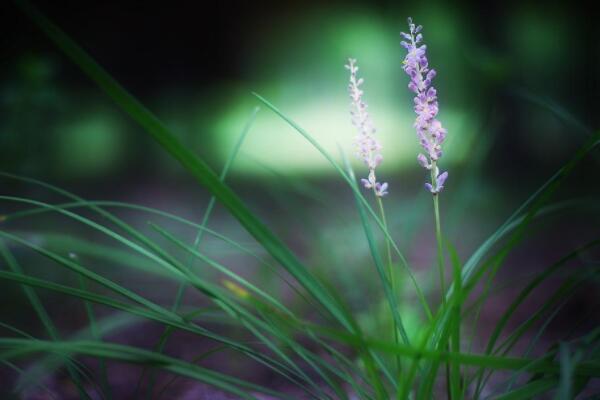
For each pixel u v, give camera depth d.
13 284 1.22
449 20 3.95
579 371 0.61
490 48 3.81
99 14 6.68
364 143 0.72
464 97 3.34
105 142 4.25
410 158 3.56
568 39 3.74
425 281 1.21
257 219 0.60
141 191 2.81
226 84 6.95
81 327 1.12
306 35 6.93
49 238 0.75
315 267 1.07
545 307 0.70
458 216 1.01
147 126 0.57
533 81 3.31
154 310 0.68
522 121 2.67
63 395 0.90
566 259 0.68
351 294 1.02
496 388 0.71
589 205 0.80
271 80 6.98
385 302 1.00
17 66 2.01
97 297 0.66
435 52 3.80
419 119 0.69
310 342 1.07
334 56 6.61
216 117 5.62
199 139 4.52
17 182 1.88
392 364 0.81
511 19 3.93
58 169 2.96
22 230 1.67
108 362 1.02
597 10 3.79
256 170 3.25
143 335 1.14
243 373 1.00
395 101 5.47
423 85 0.69
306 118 5.78
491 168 2.53
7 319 1.14
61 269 1.33
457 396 0.67
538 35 3.79
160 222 2.10
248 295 0.63
